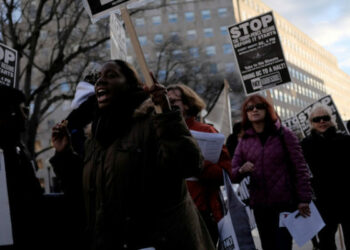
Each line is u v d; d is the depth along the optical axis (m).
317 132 5.39
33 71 26.98
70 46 20.66
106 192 2.20
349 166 5.20
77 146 3.85
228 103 7.55
